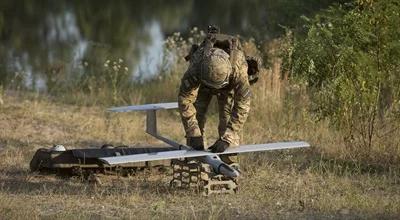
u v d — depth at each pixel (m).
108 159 23.66
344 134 33.12
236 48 24.77
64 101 45.78
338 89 31.36
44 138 35.91
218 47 24.92
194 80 24.72
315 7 50.00
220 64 23.95
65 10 81.81
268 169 30.11
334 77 31.72
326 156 32.19
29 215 22.55
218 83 24.22
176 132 38.00
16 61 59.34
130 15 79.44
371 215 23.25
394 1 31.14
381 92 36.22
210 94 26.44
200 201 24.92
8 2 82.94
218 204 24.56
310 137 35.62
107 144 32.91
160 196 25.61
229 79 24.73
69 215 22.75
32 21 75.56
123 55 61.19
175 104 27.98
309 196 26.06
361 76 31.38
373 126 32.50
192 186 26.06
